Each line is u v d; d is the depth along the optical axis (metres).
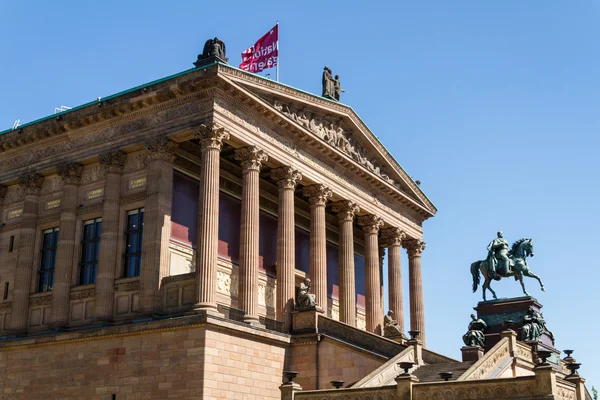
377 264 73.00
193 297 50.81
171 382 48.03
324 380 53.31
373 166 74.62
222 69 53.56
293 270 59.53
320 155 66.00
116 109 57.56
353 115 70.00
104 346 52.03
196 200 59.69
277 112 59.12
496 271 63.34
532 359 52.00
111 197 56.94
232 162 64.94
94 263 58.19
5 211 65.25
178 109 55.41
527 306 60.66
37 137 62.28
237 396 49.28
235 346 50.09
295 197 72.62
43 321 58.91
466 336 58.16
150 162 55.50
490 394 33.66
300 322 57.12
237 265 63.22
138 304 53.53
